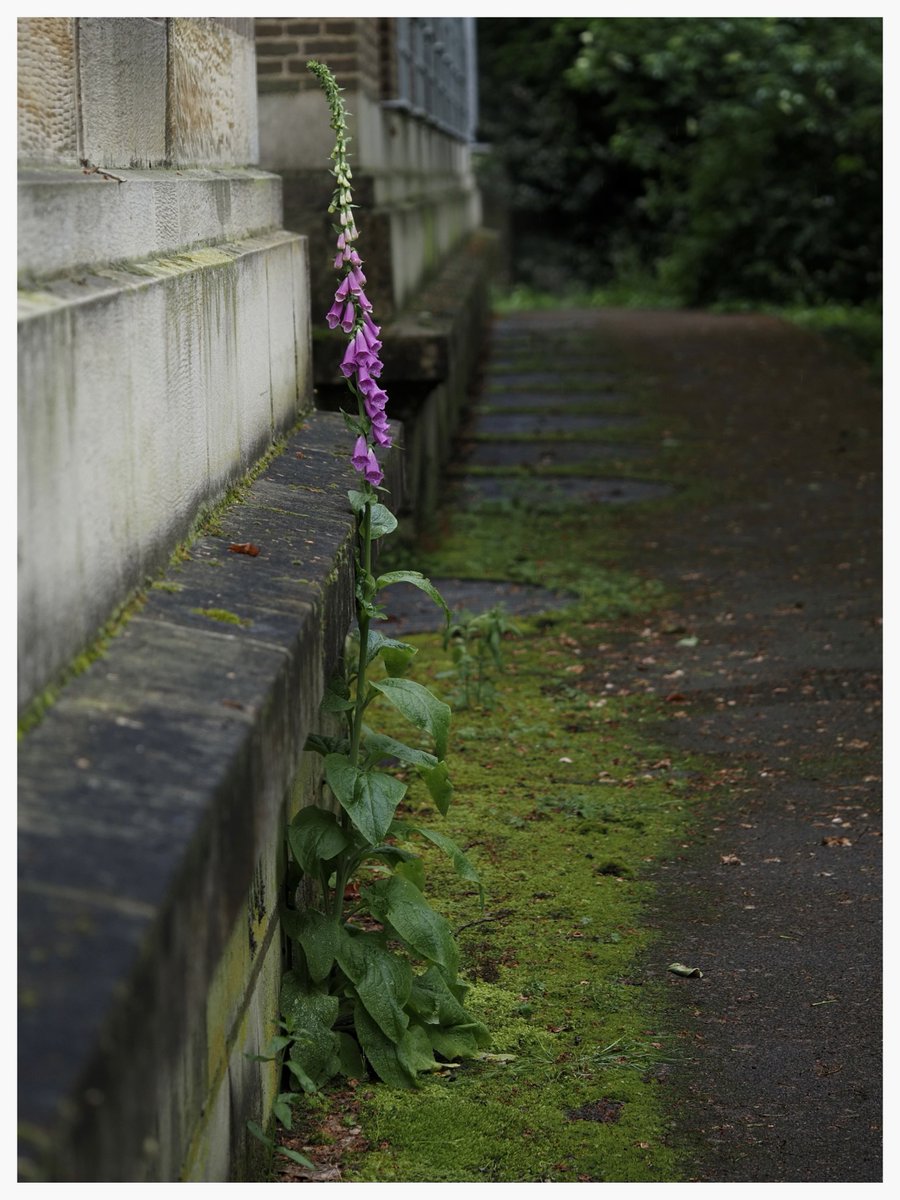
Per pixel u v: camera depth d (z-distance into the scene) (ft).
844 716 22.39
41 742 6.74
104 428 8.16
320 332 30.99
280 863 12.09
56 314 7.29
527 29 113.91
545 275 113.60
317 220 32.07
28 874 5.75
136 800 6.39
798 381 55.88
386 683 12.39
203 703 7.54
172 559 9.95
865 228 85.20
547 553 33.35
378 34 38.45
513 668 25.52
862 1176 11.07
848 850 17.66
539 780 20.29
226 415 12.10
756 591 29.66
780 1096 12.32
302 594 9.87
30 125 8.49
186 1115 8.21
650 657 25.94
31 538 6.88
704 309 88.99
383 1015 12.08
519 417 50.14
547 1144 11.44
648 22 97.96
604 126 112.68
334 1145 11.37
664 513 36.83
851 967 14.70
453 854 12.82
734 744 21.58
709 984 14.37
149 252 10.56
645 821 18.72
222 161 15.70
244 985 10.28
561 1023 13.55
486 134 114.21
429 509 35.55
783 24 87.56
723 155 87.25
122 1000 5.19
